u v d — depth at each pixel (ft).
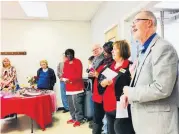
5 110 11.19
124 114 5.49
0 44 18.17
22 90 13.26
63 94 17.19
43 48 18.81
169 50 3.77
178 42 12.35
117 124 5.85
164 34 12.27
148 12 4.32
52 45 18.95
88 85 13.28
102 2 14.35
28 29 18.60
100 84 7.05
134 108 4.27
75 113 13.05
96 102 8.19
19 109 11.31
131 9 9.25
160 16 11.55
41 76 15.81
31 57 18.62
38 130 12.17
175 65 3.75
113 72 6.44
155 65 3.78
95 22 17.35
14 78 15.43
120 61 6.56
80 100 12.89
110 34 12.73
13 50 18.37
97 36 16.62
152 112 3.91
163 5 10.12
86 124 12.98
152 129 3.89
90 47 19.44
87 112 13.25
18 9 15.60
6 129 12.57
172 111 3.90
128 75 6.06
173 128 3.84
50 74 16.07
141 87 3.90
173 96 3.94
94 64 9.31
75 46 19.26
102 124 8.57
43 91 13.52
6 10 15.75
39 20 18.74
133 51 8.71
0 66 17.76
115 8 11.67
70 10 16.02
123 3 10.30
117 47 6.52
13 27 18.37
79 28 19.33
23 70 18.48
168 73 3.65
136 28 4.37
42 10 16.81
